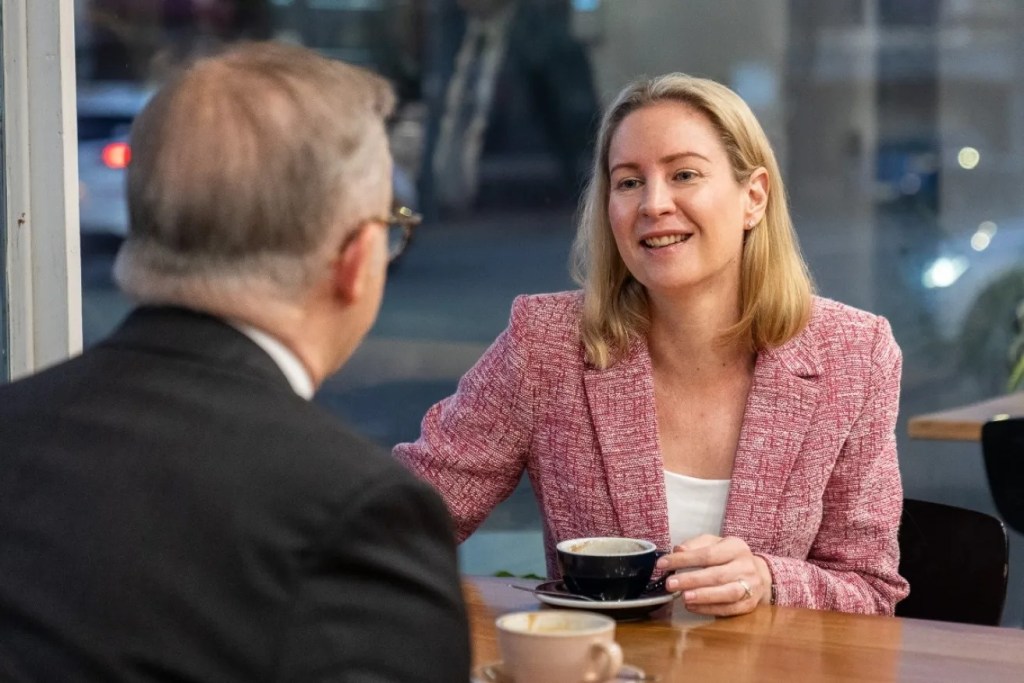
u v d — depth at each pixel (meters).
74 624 1.96
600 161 4.03
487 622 3.26
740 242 3.92
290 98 2.14
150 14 24.69
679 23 25.98
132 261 2.18
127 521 2.01
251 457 2.04
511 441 4.06
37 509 2.05
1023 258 13.43
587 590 3.27
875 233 20.39
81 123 14.52
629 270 3.95
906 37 22.95
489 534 8.38
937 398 11.97
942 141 21.72
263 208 2.12
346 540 1.99
